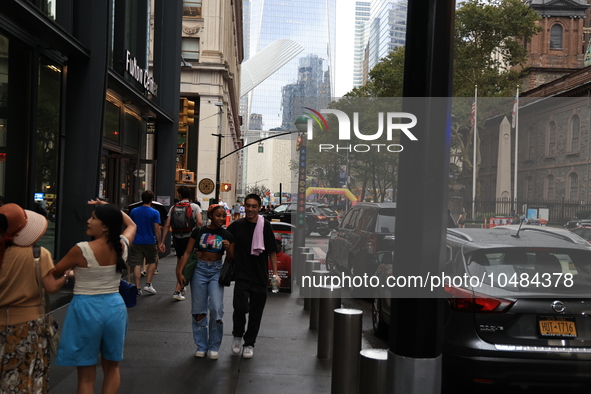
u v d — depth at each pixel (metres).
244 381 5.56
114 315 4.15
